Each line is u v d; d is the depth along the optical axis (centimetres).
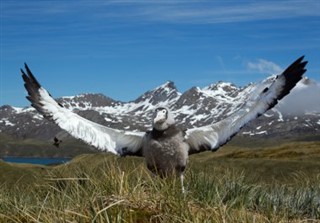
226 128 595
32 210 528
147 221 480
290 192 752
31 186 659
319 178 854
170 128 582
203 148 600
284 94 588
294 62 588
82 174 589
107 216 443
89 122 581
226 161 2080
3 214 524
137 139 589
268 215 570
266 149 4347
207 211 512
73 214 477
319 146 4209
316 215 673
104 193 513
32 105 567
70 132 572
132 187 521
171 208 492
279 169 1947
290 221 598
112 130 589
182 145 582
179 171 593
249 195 635
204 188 586
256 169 2005
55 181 626
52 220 466
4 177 1399
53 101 573
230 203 559
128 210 488
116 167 584
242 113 591
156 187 527
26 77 569
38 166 1593
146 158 590
